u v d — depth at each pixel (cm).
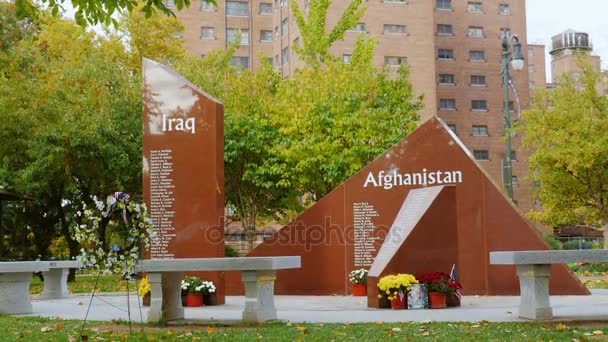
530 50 9062
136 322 997
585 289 1372
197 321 991
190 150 1384
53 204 2586
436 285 1152
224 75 3164
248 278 971
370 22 5550
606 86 2773
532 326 877
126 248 861
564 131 2622
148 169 1398
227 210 3300
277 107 2573
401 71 2845
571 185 2714
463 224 1445
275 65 6081
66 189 2542
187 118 1393
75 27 3209
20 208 2731
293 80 2748
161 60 3362
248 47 6153
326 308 1190
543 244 1409
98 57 2494
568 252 927
